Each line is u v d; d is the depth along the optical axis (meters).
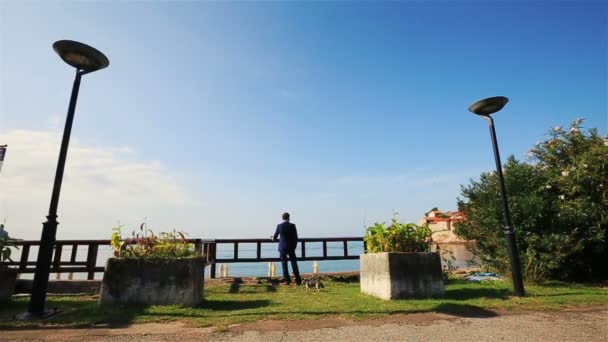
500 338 3.82
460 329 4.17
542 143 10.16
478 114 7.30
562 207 8.18
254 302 6.01
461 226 9.82
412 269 6.22
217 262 9.33
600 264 8.59
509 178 9.04
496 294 6.41
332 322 4.51
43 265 5.05
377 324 4.41
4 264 6.09
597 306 5.39
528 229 8.28
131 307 5.29
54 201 5.26
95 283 7.87
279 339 3.81
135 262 5.50
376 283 6.50
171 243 6.12
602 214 8.12
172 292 5.45
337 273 9.96
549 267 7.68
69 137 5.52
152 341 3.77
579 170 8.51
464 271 10.41
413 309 5.12
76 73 5.74
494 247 9.11
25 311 5.31
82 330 4.19
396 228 6.83
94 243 8.30
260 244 9.62
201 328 4.28
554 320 4.58
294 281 9.04
